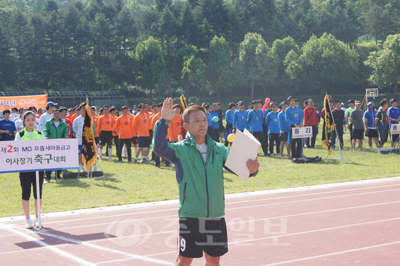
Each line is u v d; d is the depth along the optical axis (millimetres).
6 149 6637
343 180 10742
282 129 15227
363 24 113938
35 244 5836
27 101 24438
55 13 86938
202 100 82750
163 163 14898
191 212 3600
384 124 16172
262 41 82000
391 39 78312
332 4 139500
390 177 11148
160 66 82812
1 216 7578
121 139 15172
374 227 6395
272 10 100562
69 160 7031
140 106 14969
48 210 7906
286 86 88188
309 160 14000
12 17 82250
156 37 90625
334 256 5082
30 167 6727
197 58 82250
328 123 14508
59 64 81750
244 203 8258
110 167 13781
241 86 88188
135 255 5258
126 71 90125
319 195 8969
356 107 16750
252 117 15766
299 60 82312
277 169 12586
